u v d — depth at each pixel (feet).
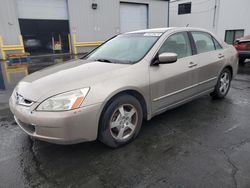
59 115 7.91
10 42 43.96
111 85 8.86
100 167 8.33
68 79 8.92
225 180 7.41
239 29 63.10
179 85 11.62
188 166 8.23
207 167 8.13
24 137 10.76
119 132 9.47
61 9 49.37
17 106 8.96
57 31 50.21
